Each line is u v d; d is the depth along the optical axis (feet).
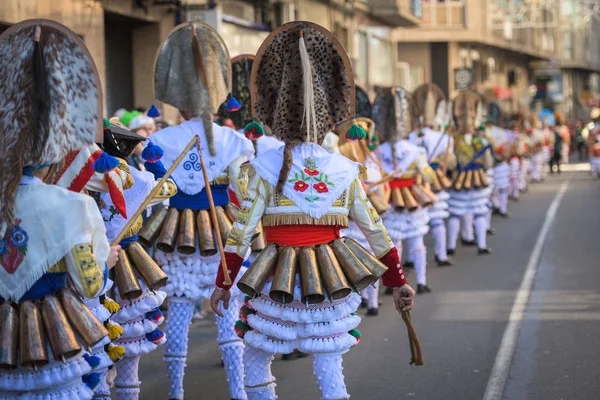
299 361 27.53
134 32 60.75
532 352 27.63
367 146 35.01
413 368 26.11
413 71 148.25
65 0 48.49
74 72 14.61
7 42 14.53
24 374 14.23
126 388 20.35
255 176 17.25
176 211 22.54
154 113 26.11
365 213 17.51
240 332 17.89
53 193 14.20
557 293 37.29
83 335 14.25
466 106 49.83
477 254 49.85
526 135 98.53
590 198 83.51
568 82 254.88
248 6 70.85
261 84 17.76
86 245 14.20
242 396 22.21
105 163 15.15
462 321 32.37
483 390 23.75
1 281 14.17
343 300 17.11
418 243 38.29
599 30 286.25
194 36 23.31
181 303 22.31
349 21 101.40
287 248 16.99
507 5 172.96
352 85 17.78
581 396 23.06
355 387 24.30
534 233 58.39
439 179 45.21
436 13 145.38
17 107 14.30
